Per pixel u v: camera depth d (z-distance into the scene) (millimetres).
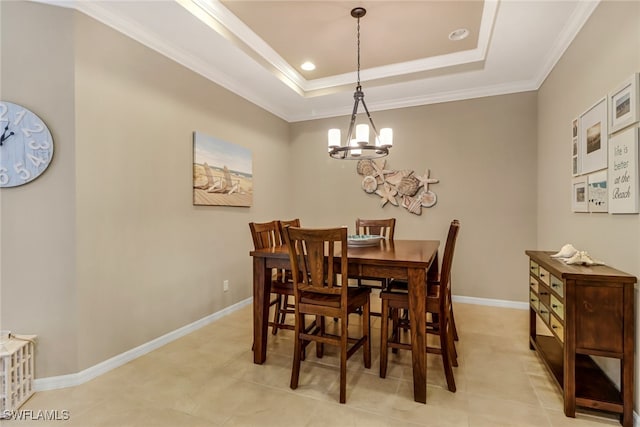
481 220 3709
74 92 2029
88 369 2107
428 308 2021
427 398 1885
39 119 1957
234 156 3502
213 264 3232
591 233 2143
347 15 2557
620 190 1757
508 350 2512
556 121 2869
